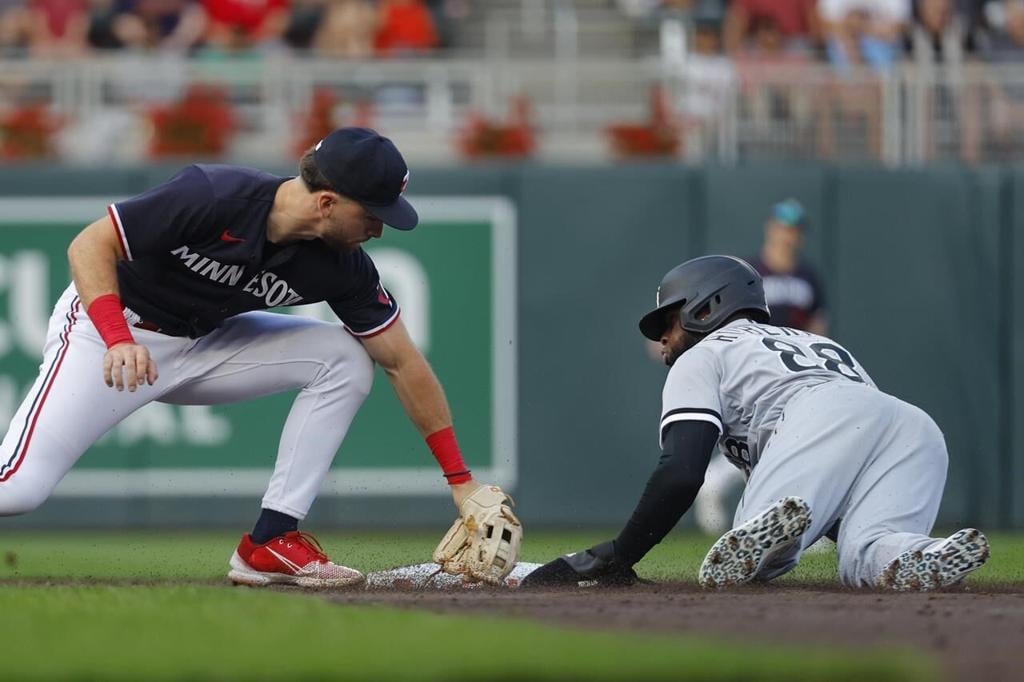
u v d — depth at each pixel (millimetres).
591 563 16844
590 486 36938
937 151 38750
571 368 36969
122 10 42406
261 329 17438
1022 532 36719
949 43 41094
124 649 10508
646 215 37125
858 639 11023
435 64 39562
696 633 11391
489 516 17094
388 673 9211
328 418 17422
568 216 37031
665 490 16312
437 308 36844
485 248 36938
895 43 41719
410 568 18234
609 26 46938
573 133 40688
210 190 15844
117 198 36344
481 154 37781
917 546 15789
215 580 19438
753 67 39094
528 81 40875
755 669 9188
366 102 39531
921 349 37375
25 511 16625
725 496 35062
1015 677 9133
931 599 14500
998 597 14984
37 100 39344
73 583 18391
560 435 36938
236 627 11875
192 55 41969
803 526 15461
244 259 16109
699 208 37188
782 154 38844
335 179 15734
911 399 37375
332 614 12906
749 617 12609
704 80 39000
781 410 16984
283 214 15992
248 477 36312
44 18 42469
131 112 39500
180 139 37594
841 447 16641
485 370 36875
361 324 17266
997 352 37250
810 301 34219
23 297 36188
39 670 9492
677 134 38344
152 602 14133
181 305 16641
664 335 18344
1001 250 37281
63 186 36281
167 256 16125
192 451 36250
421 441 36344
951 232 37344
